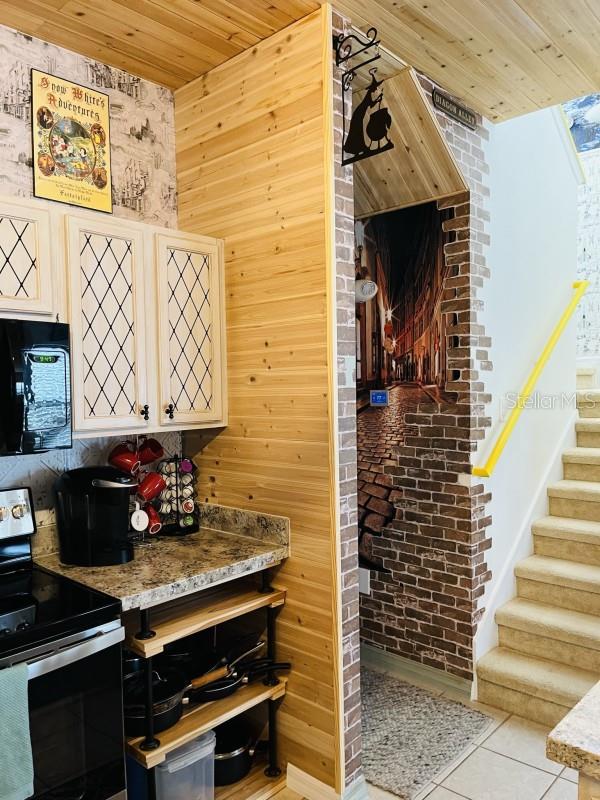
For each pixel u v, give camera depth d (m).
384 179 3.04
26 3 1.92
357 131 2.04
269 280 2.27
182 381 2.28
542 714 2.74
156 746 1.86
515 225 3.36
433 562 3.09
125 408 2.10
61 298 1.92
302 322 2.17
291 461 2.23
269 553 2.19
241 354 2.40
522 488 3.42
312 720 2.21
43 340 1.82
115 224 2.06
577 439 4.14
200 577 1.95
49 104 2.16
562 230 3.96
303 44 2.09
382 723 2.75
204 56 2.31
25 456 2.14
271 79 2.20
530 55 2.47
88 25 2.06
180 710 2.03
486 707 2.89
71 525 2.05
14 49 2.07
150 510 2.38
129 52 2.26
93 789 1.68
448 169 2.84
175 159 2.60
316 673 2.19
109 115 2.35
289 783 2.29
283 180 2.19
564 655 2.91
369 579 3.36
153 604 1.82
